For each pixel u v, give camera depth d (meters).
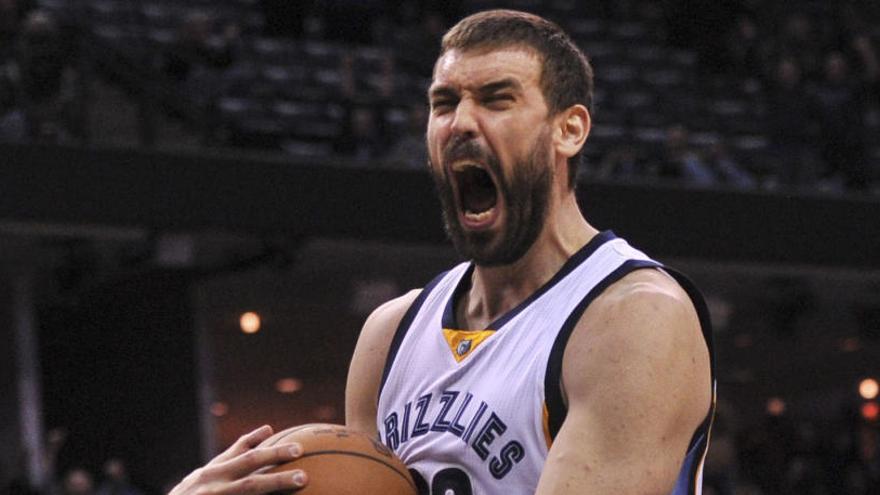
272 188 31.41
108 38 36.41
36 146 29.41
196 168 30.78
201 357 34.03
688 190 35.03
